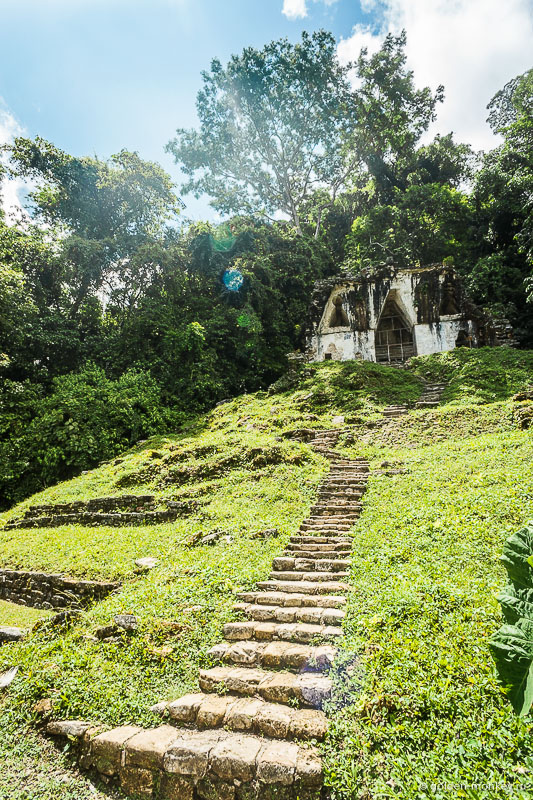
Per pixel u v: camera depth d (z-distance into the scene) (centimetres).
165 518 1099
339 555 713
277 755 342
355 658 428
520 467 910
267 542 802
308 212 3750
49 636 614
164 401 2292
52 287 2783
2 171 2625
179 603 605
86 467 1825
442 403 1590
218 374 2497
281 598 578
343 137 3297
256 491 1094
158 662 504
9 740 440
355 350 2461
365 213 3388
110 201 2750
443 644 415
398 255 2988
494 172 2953
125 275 2727
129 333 2452
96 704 450
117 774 383
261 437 1469
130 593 681
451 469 998
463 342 2345
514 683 265
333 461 1243
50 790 378
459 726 328
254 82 3088
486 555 601
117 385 2139
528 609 278
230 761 344
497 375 1695
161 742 380
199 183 3400
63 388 2052
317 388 1938
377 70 3200
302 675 431
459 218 3069
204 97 3216
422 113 3347
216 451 1430
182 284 2719
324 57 3102
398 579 571
